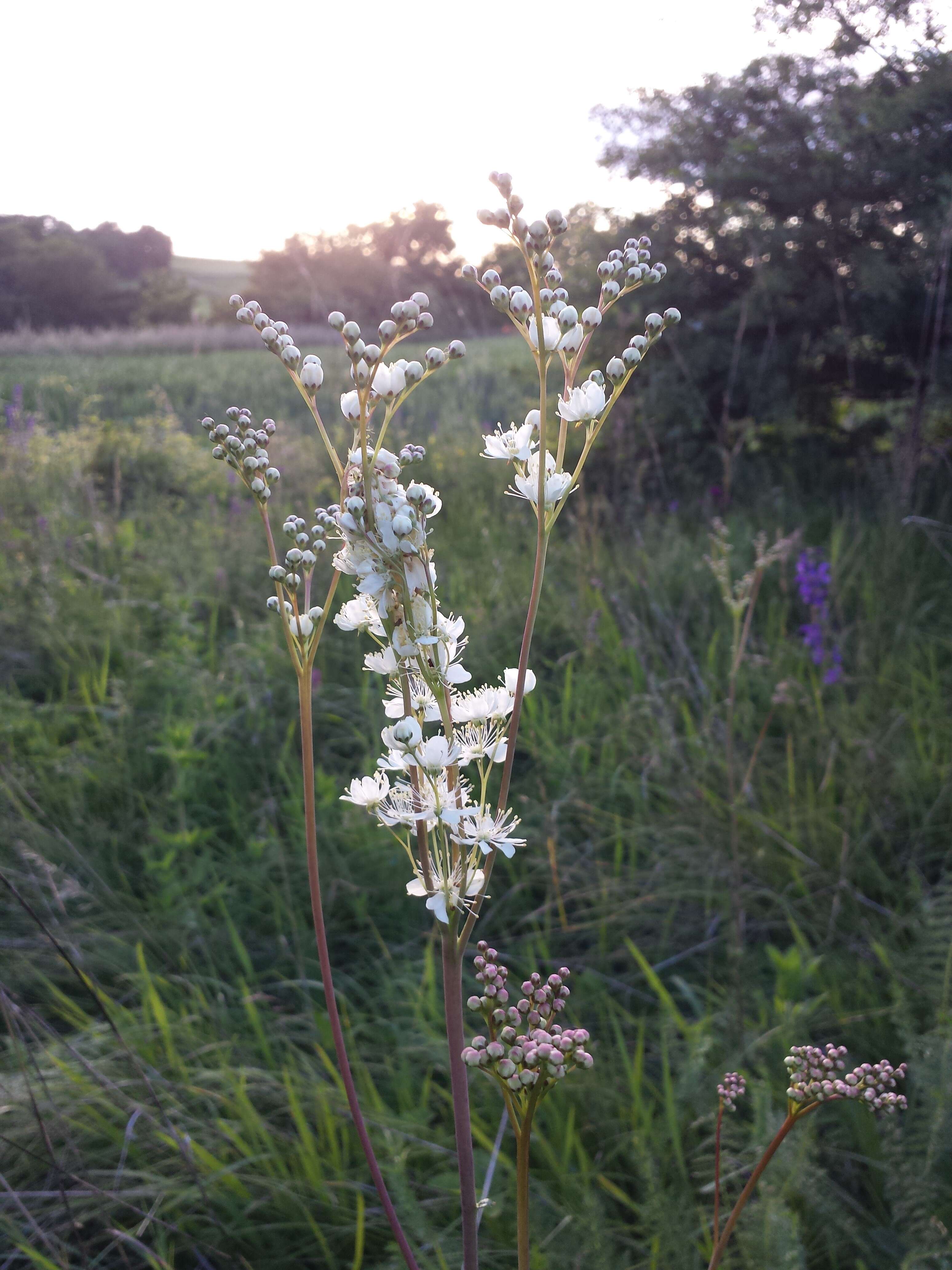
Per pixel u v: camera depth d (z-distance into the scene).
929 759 3.56
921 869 3.12
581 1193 2.05
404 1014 2.76
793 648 4.30
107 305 56.44
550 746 3.78
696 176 6.30
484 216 1.13
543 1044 1.16
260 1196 2.22
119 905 3.16
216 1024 2.73
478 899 1.26
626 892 3.15
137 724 4.23
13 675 4.64
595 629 4.54
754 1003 2.65
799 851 3.19
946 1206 1.91
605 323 6.90
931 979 2.48
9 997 2.17
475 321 20.86
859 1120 2.23
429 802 1.25
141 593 5.56
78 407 13.76
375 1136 2.29
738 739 3.89
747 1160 2.05
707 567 5.18
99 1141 2.32
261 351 25.92
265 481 1.29
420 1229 1.94
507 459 1.30
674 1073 2.50
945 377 5.86
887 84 6.09
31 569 5.56
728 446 6.52
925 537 5.23
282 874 3.28
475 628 4.80
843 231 6.23
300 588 1.38
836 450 6.98
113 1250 2.15
